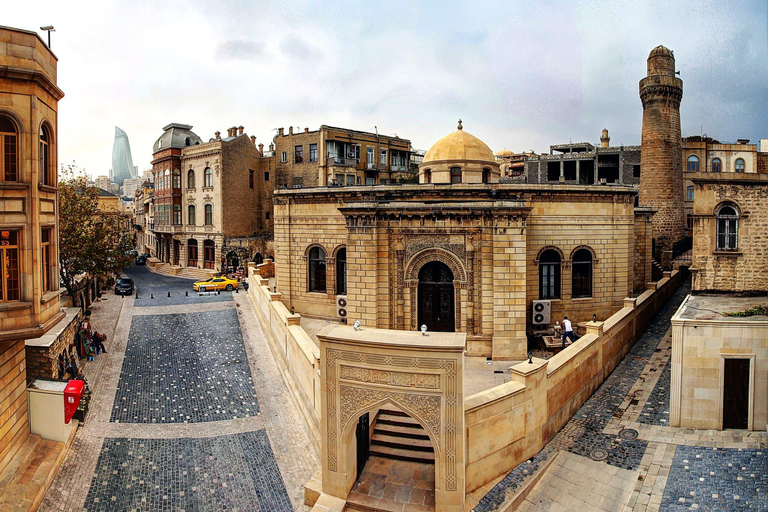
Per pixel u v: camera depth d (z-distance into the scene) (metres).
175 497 14.75
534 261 27.02
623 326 24.34
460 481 13.12
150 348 27.56
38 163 14.23
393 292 24.95
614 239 28.05
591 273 28.02
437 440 13.19
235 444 17.78
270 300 28.17
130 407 20.39
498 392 15.02
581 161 58.47
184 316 34.53
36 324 14.03
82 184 36.50
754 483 13.66
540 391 16.28
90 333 26.73
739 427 16.41
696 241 21.70
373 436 16.53
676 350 16.73
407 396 13.34
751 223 21.17
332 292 30.95
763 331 16.05
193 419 19.59
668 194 44.12
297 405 20.22
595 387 20.91
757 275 21.31
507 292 23.16
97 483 15.20
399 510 13.46
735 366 16.30
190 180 61.88
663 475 14.48
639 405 19.06
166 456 16.83
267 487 15.38
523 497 14.32
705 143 55.25
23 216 13.88
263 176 64.19
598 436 17.11
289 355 22.36
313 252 31.92
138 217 99.56
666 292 34.00
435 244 24.27
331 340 13.88
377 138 63.12
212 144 58.50
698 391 16.59
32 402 16.22
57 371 19.88
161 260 69.56
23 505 13.17
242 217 61.16
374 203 24.94
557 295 27.78
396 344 13.23
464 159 30.11
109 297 42.78
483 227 23.42
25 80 13.82
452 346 12.88
